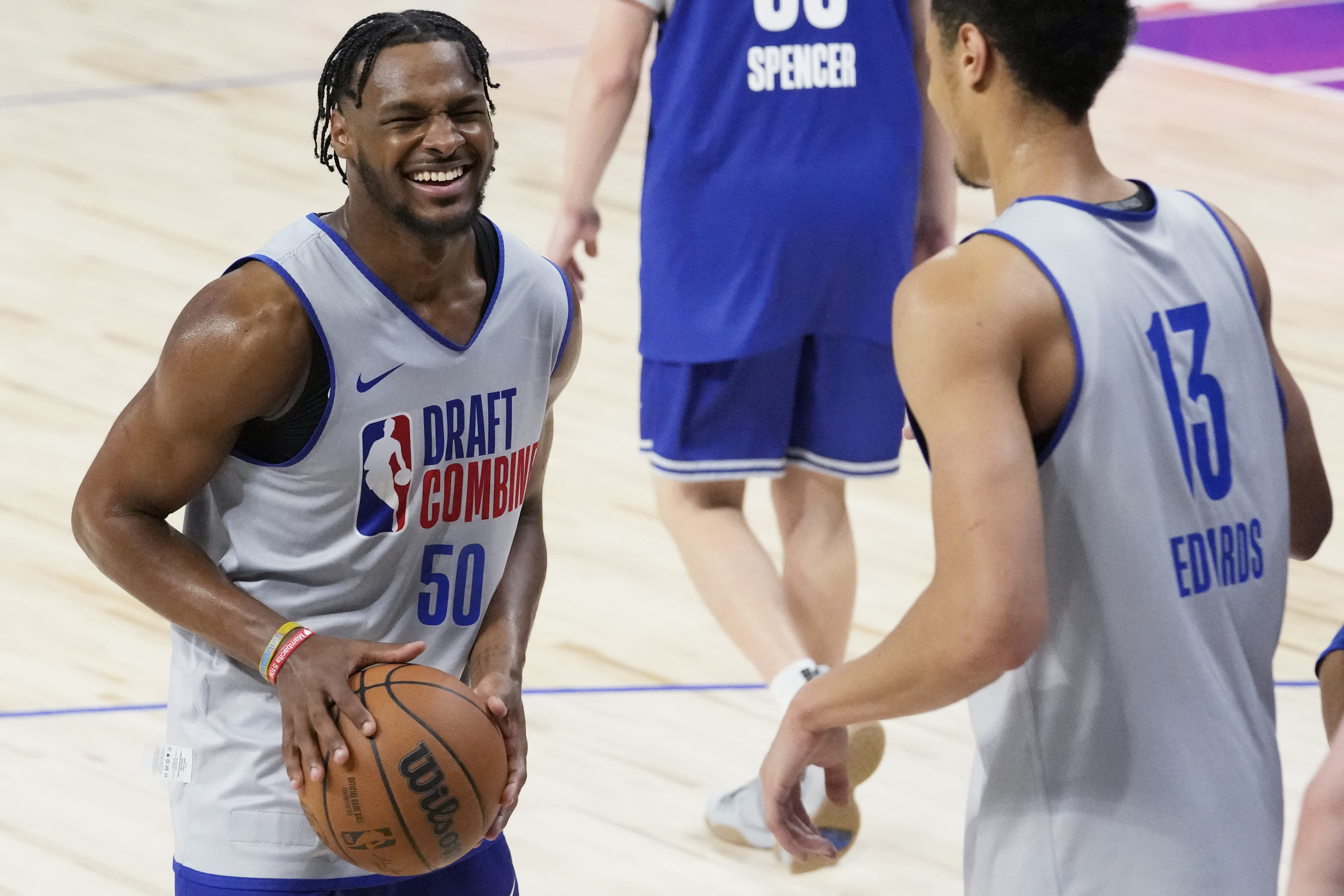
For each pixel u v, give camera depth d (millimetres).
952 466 5633
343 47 6250
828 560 11227
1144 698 5969
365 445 6531
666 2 10820
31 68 28609
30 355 18000
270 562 6734
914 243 11102
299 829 6844
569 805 10977
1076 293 5801
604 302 20297
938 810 11055
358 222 6438
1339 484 16203
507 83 28875
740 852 10531
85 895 9805
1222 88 30531
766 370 10750
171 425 6359
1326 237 23391
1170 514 6000
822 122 10562
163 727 11703
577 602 13773
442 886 7223
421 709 6418
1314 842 4855
